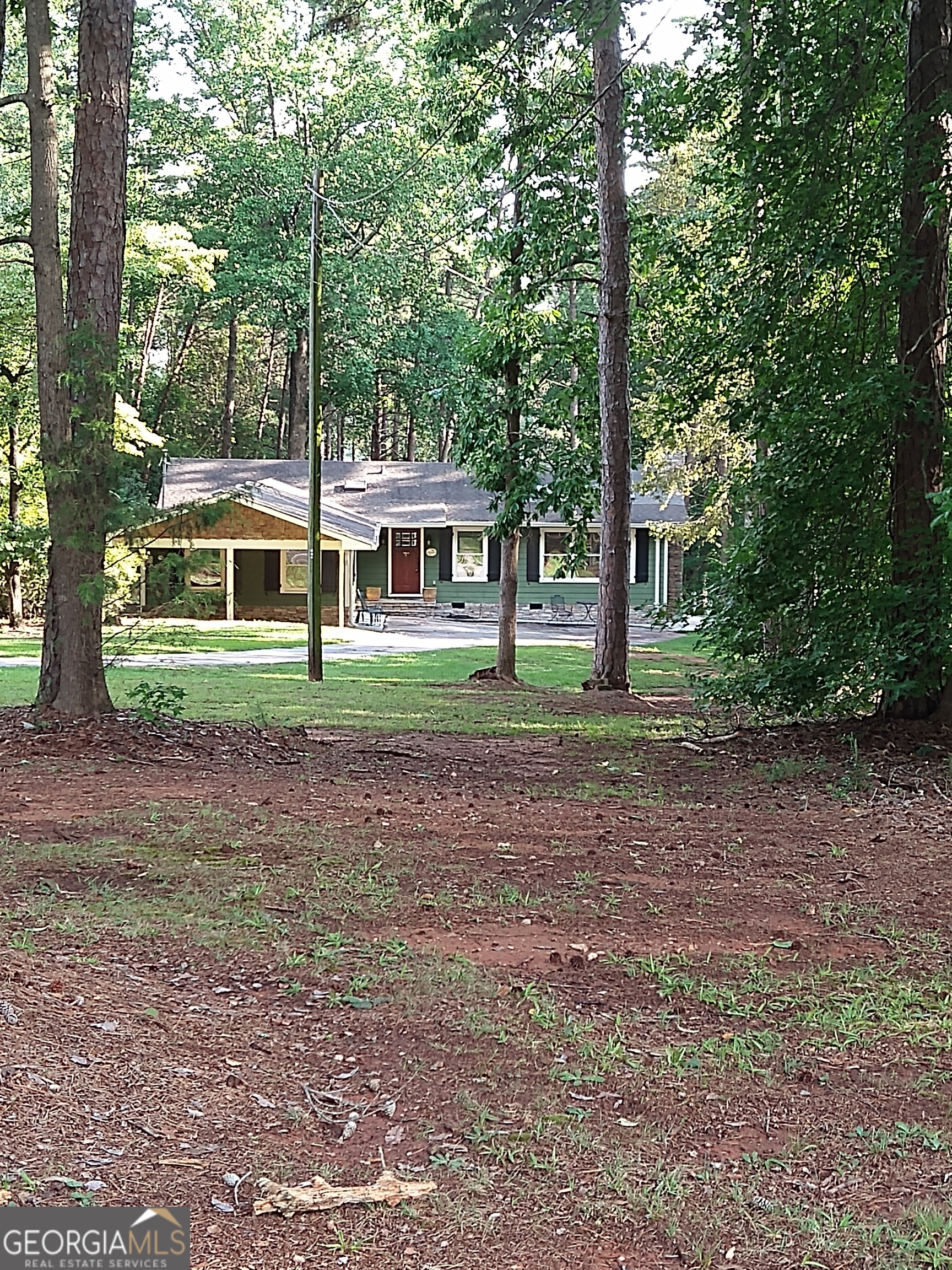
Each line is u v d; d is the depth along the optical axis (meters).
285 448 56.81
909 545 11.45
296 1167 3.24
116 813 7.77
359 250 43.59
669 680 21.77
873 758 10.70
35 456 26.03
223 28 44.03
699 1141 3.55
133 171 41.50
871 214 11.88
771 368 12.71
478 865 6.83
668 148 17.94
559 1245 2.94
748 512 13.28
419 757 11.12
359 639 29.59
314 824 7.75
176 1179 3.09
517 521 19.30
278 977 4.81
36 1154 3.09
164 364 54.06
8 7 12.61
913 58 11.44
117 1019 4.11
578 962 5.11
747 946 5.46
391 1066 4.00
